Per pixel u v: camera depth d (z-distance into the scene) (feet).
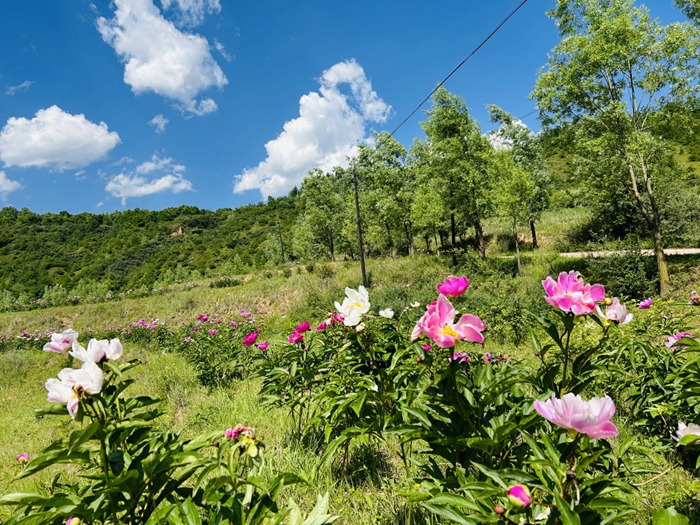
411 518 6.99
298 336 11.37
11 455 15.94
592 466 5.53
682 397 6.83
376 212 77.46
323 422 10.98
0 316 66.69
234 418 14.80
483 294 34.50
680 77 36.68
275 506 4.63
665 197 57.06
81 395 4.22
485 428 5.03
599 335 10.76
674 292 35.58
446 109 57.47
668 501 7.01
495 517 3.74
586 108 40.88
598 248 50.19
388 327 9.66
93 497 4.56
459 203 59.93
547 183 83.05
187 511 4.24
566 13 40.04
